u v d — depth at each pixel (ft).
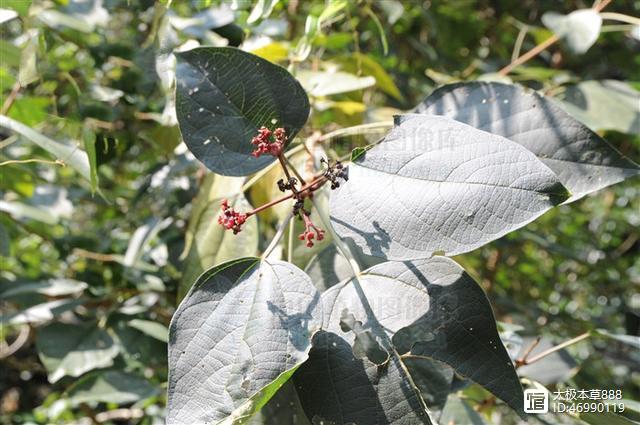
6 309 3.73
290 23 3.46
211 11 2.66
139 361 2.81
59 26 2.80
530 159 1.68
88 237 3.05
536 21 4.85
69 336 2.78
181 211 3.05
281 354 1.74
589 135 2.01
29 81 2.57
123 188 3.66
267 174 2.42
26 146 3.13
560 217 5.40
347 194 1.80
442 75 3.25
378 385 1.80
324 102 2.73
